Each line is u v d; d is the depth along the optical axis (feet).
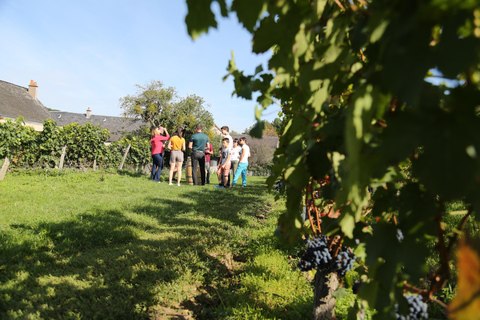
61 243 14.82
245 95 2.81
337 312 8.48
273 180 3.82
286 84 2.46
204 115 115.44
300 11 2.32
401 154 1.64
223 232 17.58
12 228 16.08
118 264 12.28
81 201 25.21
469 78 1.79
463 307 1.17
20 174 37.47
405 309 2.68
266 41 2.51
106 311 8.79
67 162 46.91
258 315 8.98
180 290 10.26
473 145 1.47
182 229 18.29
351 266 5.89
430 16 1.53
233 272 12.73
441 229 2.44
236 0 1.91
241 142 44.62
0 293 9.42
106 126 188.55
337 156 2.69
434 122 1.59
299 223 3.37
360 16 2.52
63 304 9.11
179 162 41.81
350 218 2.44
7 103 114.11
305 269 6.35
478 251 1.18
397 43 1.62
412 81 1.56
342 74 2.73
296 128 3.31
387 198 3.08
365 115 1.77
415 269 2.32
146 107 110.22
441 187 1.51
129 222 19.51
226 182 44.16
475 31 1.60
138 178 44.21
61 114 196.24
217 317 9.21
